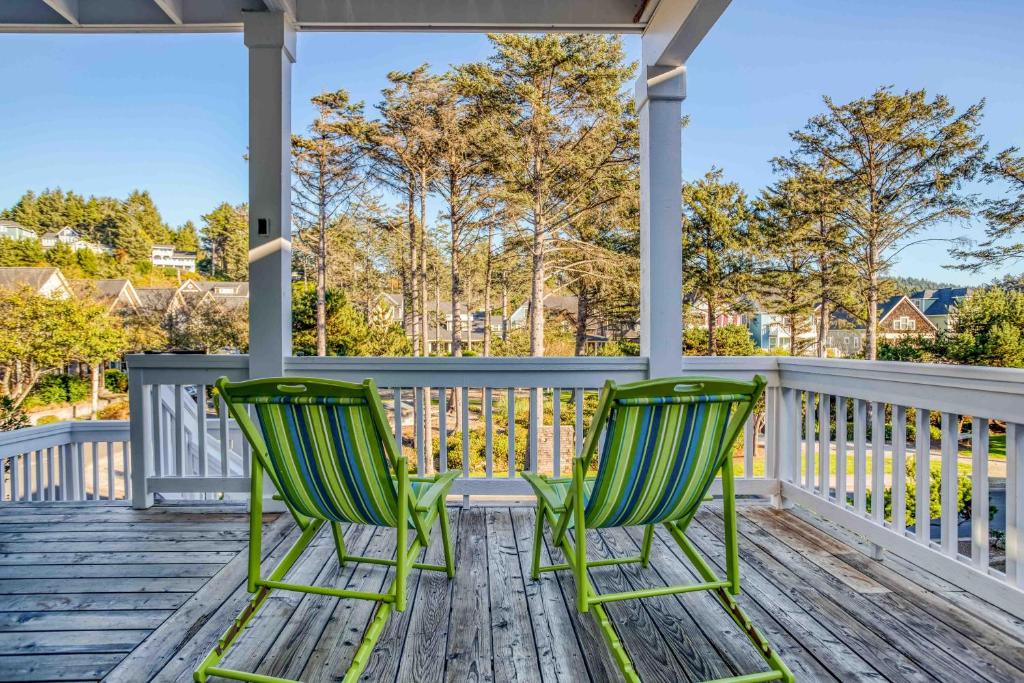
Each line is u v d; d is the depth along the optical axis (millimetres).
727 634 1766
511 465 3094
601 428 1480
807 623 1832
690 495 1708
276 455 1628
